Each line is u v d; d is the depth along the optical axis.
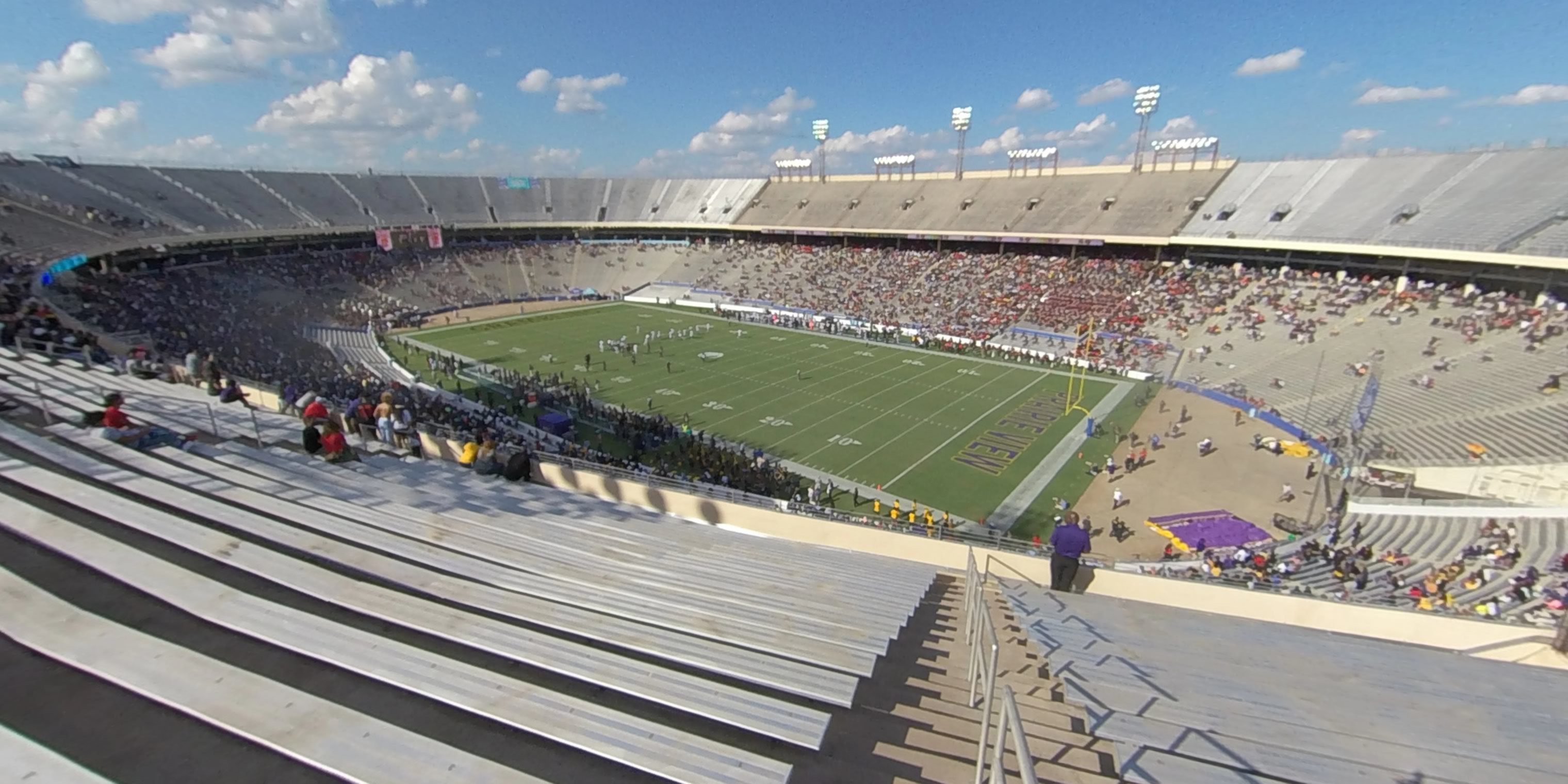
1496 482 23.88
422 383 42.03
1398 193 46.84
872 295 64.44
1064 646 8.13
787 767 5.01
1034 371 45.91
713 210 88.00
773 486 26.70
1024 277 60.47
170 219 58.50
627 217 91.06
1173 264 55.78
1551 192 39.25
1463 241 39.28
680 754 5.06
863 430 34.56
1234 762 5.48
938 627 8.63
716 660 6.62
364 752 4.80
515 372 44.91
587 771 4.95
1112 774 5.40
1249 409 36.38
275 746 4.80
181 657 5.69
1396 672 8.20
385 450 16.17
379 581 7.89
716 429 34.72
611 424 34.06
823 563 11.22
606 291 78.38
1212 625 9.97
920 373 45.56
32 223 46.88
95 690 5.25
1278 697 7.04
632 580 8.94
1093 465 29.88
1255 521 24.73
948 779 5.24
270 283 59.12
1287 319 43.78
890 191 78.75
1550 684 7.97
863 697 6.54
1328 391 35.25
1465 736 6.40
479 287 72.88
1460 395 30.58
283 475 12.07
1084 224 60.56
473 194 88.31
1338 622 11.41
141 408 15.49
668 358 49.66
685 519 15.64
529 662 6.26
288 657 6.00
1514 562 18.06
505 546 9.83
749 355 50.91
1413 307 39.78
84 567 7.16
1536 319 34.38
